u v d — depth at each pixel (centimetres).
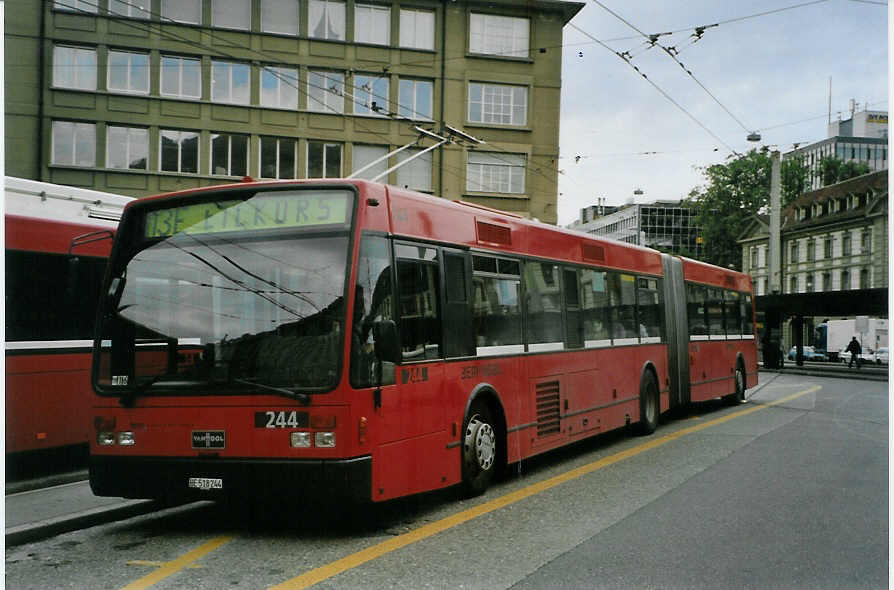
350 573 570
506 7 3784
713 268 1869
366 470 659
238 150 3553
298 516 772
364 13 3666
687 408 1942
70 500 809
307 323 664
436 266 801
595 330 1207
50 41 3359
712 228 6875
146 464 684
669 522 730
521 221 1008
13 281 973
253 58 3556
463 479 830
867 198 6812
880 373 4031
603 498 842
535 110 3819
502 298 937
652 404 1438
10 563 607
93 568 591
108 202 1117
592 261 1217
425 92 3728
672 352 1558
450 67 3734
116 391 698
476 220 895
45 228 1014
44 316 1002
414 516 767
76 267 1040
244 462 658
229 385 668
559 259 1103
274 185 702
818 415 1748
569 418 1095
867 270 6775
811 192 7719
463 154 3747
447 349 806
